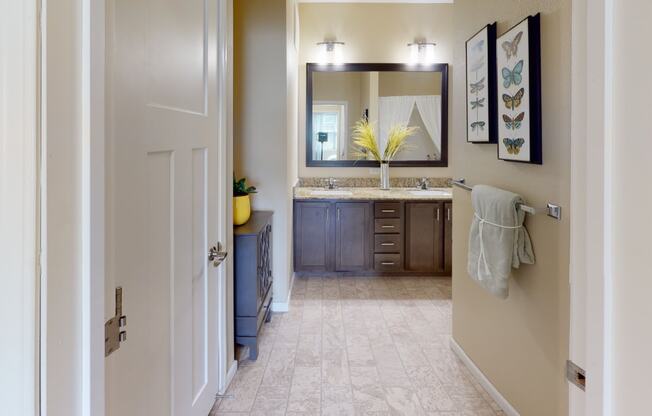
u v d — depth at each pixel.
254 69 3.66
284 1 3.62
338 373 2.69
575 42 0.80
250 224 3.17
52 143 0.66
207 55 1.96
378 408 2.31
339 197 4.70
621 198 0.65
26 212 0.63
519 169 2.09
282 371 2.71
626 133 0.63
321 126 5.20
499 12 2.27
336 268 4.75
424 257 4.77
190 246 1.76
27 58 0.62
